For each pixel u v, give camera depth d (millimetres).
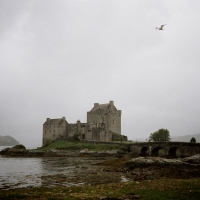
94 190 29578
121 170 51844
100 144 112812
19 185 36906
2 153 117125
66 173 49438
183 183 32156
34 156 106938
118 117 141375
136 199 24359
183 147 76250
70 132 143250
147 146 92500
